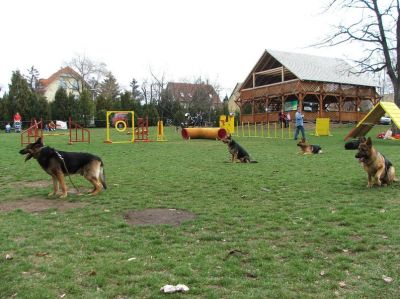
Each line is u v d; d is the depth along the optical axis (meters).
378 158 8.22
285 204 6.95
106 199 7.51
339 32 25.28
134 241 4.97
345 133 30.06
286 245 4.80
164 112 54.41
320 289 3.62
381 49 24.88
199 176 10.16
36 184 9.25
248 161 13.17
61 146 20.45
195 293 3.55
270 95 41.31
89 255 4.49
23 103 47.06
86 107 49.78
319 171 10.82
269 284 3.72
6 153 16.41
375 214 6.09
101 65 73.50
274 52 42.03
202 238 5.10
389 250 4.57
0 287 3.67
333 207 6.65
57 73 76.19
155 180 9.61
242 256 4.45
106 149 18.58
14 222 5.93
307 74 38.44
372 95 42.47
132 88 79.75
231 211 6.46
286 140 24.19
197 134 25.64
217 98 65.81
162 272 4.02
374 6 24.14
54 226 5.71
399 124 18.64
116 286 3.71
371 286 3.67
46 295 3.52
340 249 4.62
